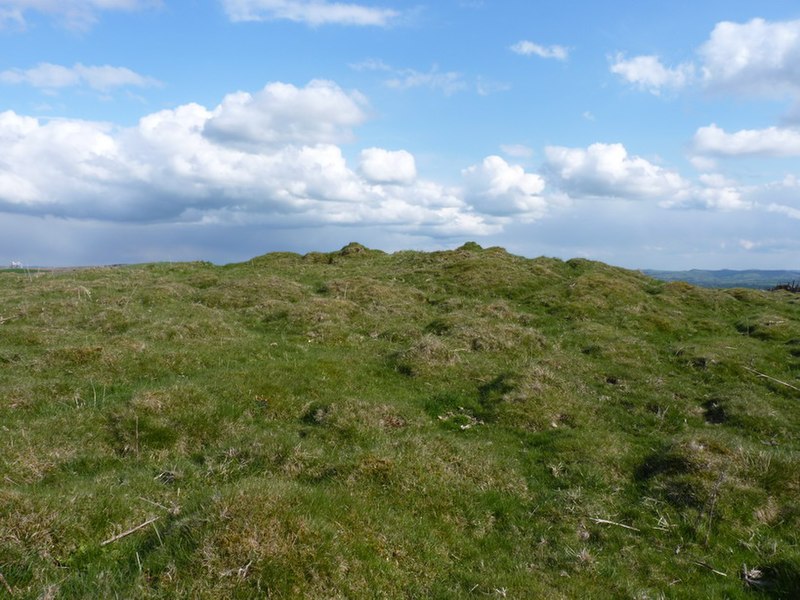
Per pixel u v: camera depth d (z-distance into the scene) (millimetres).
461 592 9977
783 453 15406
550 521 13047
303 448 14406
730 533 12414
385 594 9344
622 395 22203
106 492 11219
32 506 9680
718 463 14375
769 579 11133
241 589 8375
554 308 35719
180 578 8500
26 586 8281
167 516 10547
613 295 37969
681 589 10828
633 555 11859
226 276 43906
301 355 23672
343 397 18359
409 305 34156
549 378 21812
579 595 10359
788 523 12672
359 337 27172
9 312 28219
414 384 21578
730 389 23047
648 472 15391
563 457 16203
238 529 9148
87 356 20547
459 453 15172
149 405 15797
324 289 38125
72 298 32344
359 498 11922
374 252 60688
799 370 26562
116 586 8406
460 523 12414
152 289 35125
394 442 15383
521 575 10758
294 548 9172
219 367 21391
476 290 39688
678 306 39406
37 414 16000
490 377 22359
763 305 42625
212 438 15383
